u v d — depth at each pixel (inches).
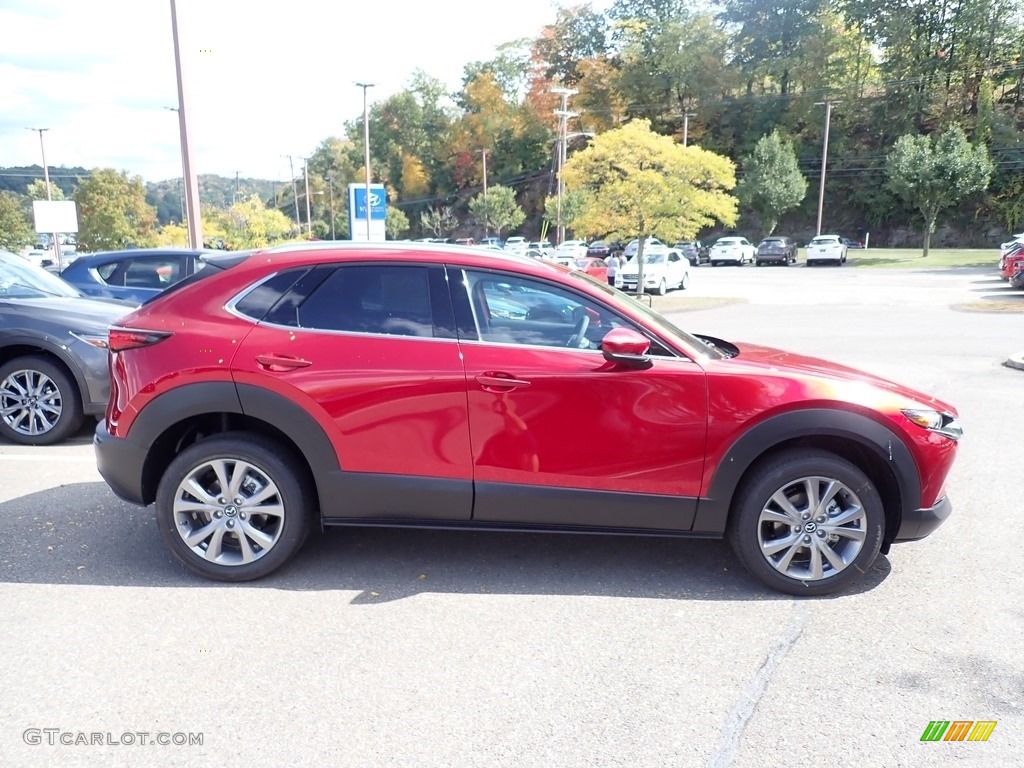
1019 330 587.2
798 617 145.5
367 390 150.3
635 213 930.7
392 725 111.0
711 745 107.0
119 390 157.2
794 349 498.0
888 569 167.6
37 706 115.0
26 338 259.8
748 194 2365.9
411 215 3966.5
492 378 149.0
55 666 125.9
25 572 161.9
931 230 1977.1
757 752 105.5
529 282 155.6
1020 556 174.1
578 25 3346.5
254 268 159.2
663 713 114.5
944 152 1931.6
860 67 3041.3
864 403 148.2
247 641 134.6
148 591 153.6
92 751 104.7
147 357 154.6
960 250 2255.2
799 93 2901.1
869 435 147.7
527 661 128.9
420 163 3941.9
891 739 108.3
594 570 166.7
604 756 104.5
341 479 152.5
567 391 148.9
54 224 1611.7
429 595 153.6
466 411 150.3
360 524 156.5
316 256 158.9
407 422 150.9
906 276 1344.7
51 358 268.2
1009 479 229.6
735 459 149.6
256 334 153.9
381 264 157.4
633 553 176.4
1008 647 134.0
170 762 102.7
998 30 2618.1
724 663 128.8
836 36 2876.5
